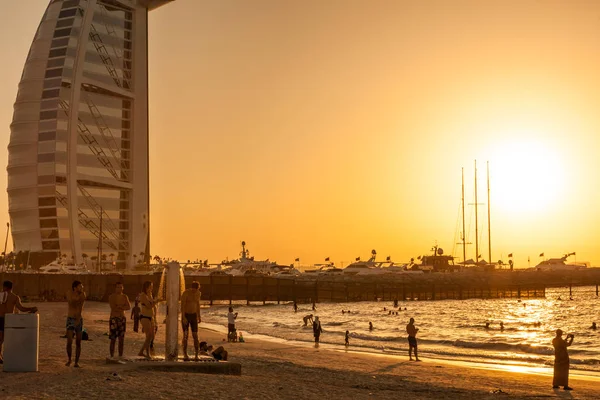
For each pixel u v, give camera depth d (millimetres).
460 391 27047
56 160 193125
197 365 23906
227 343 50031
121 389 19250
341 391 23000
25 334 21375
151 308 25078
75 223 192375
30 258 191250
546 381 31656
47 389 18734
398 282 189625
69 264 165000
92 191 199125
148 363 23500
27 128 195750
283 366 34031
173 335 24688
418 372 34906
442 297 188125
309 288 153125
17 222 195000
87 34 197750
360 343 56000
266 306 134375
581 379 34531
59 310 83000
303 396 20859
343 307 139000
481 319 111250
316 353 44375
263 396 20141
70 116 193000
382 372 34562
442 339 64875
